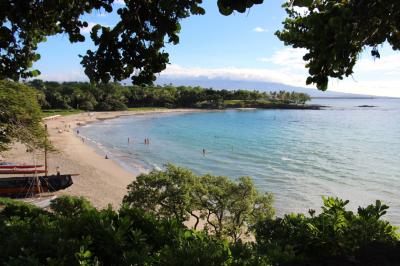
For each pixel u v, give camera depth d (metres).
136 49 5.38
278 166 56.25
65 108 156.25
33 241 6.04
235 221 22.62
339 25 3.69
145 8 5.09
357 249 5.64
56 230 6.57
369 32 4.10
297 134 97.62
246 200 22.33
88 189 40.12
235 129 109.62
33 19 5.71
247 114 176.88
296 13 4.58
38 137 32.47
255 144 79.31
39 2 5.66
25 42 6.61
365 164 57.59
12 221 8.13
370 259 5.38
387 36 4.28
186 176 22.41
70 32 5.98
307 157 63.75
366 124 127.25
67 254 5.50
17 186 34.66
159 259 5.32
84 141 80.62
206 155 66.19
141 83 5.66
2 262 5.75
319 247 5.87
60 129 100.06
